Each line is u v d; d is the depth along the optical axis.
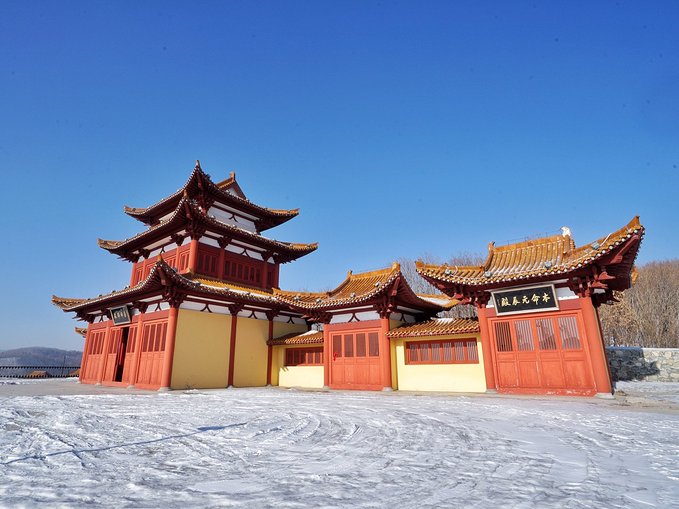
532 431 10.70
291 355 32.62
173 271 26.47
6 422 13.05
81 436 10.81
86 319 38.12
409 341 26.59
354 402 18.58
